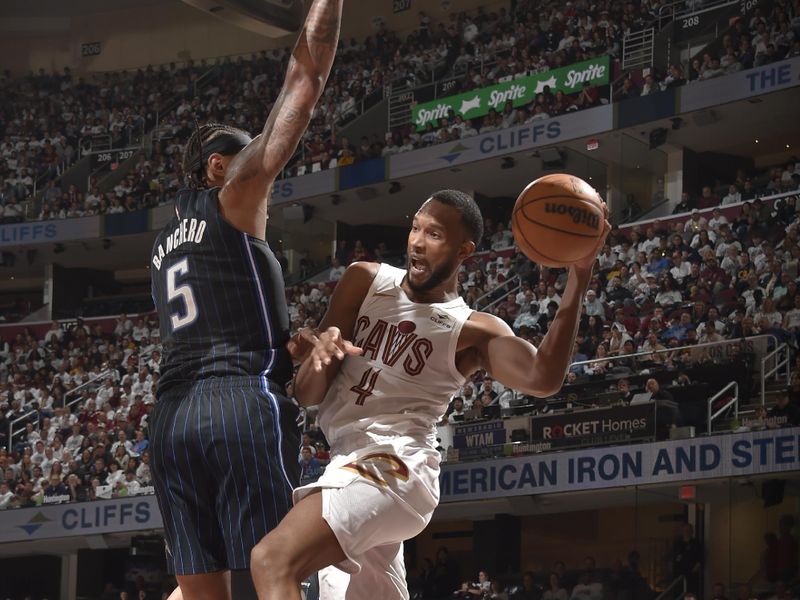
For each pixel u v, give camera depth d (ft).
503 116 94.68
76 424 82.79
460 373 13.05
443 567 68.74
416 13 120.06
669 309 68.85
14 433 85.81
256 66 120.98
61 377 94.79
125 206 110.42
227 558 11.40
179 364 11.71
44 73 131.34
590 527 67.77
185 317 11.76
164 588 78.23
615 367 63.67
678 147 90.68
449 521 80.02
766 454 55.62
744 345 60.34
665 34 90.89
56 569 90.58
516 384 12.52
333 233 107.34
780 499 55.67
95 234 110.01
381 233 108.99
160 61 130.72
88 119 120.47
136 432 79.87
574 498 64.44
